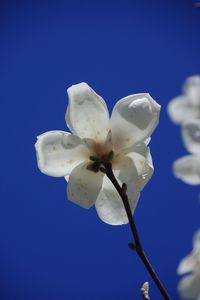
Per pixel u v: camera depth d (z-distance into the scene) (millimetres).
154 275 710
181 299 649
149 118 790
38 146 793
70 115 794
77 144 792
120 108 793
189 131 644
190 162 653
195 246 655
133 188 797
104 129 795
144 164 797
